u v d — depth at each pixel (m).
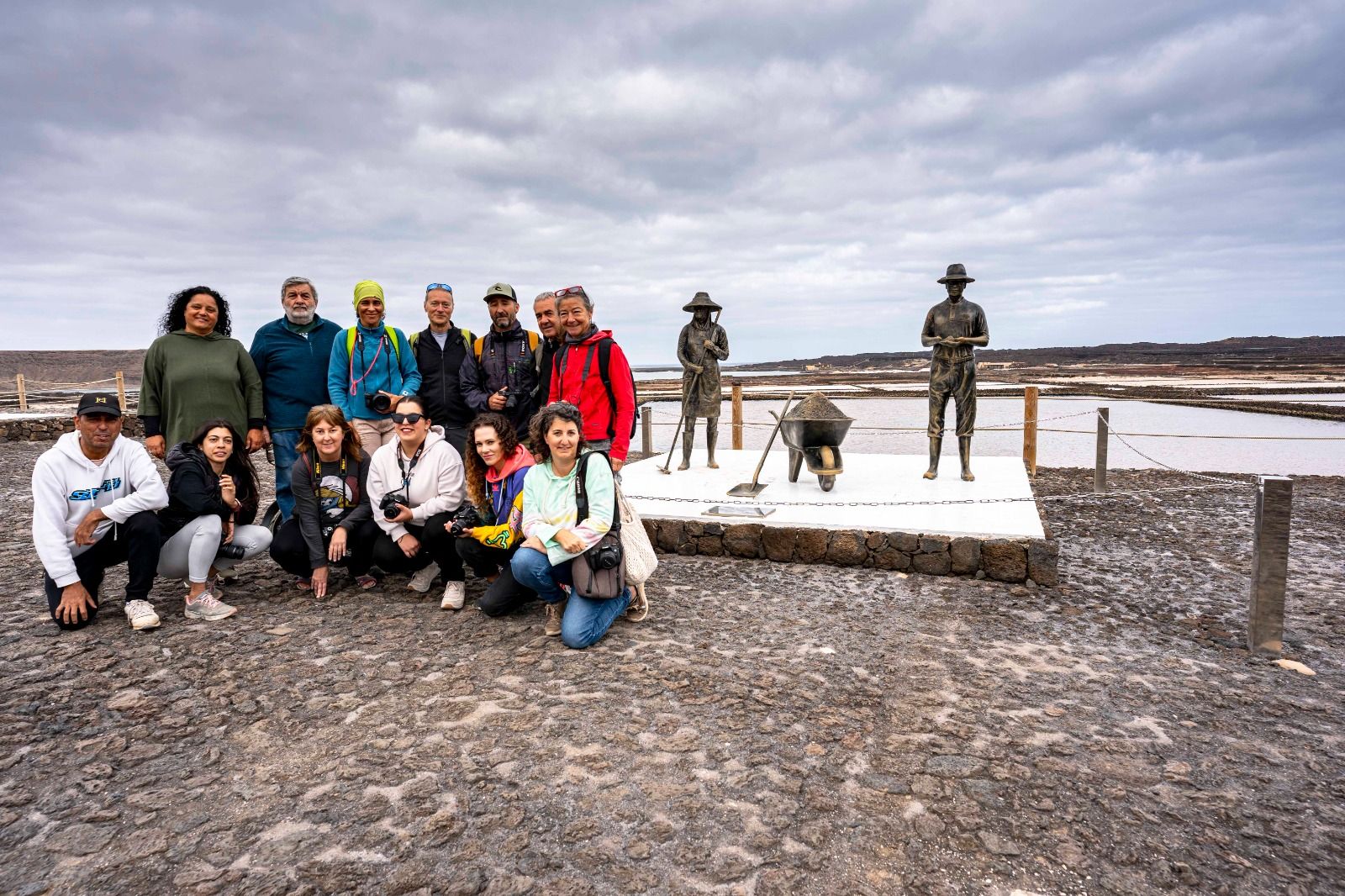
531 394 5.37
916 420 21.48
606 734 3.03
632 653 3.90
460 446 5.58
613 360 4.77
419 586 4.96
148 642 4.03
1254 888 2.17
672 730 3.06
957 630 4.27
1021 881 2.19
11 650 3.89
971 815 2.50
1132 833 2.41
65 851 2.30
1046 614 4.59
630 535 4.14
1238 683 3.60
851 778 2.71
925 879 2.19
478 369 5.46
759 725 3.11
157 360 5.08
